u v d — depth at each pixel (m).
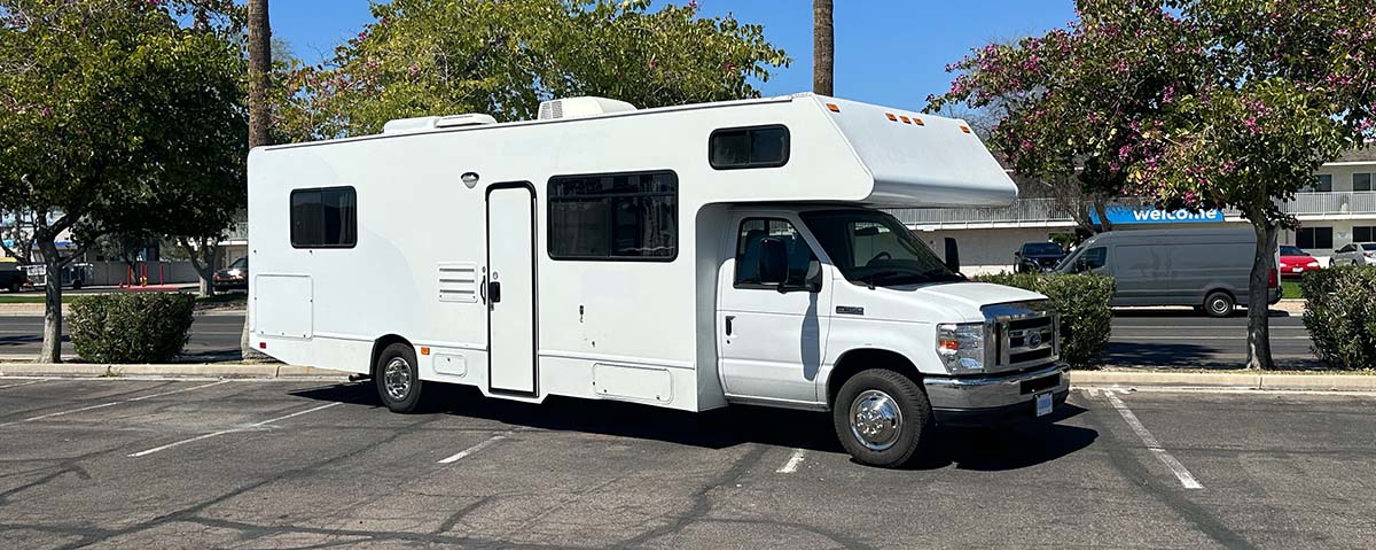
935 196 8.45
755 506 7.17
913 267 8.73
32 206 14.48
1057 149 12.57
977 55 13.12
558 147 9.29
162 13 14.43
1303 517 6.76
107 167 13.73
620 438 9.46
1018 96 13.83
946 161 8.80
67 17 13.23
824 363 8.23
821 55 13.65
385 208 10.55
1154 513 6.89
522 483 7.90
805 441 9.20
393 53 14.65
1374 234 45.69
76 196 14.13
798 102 8.05
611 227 9.00
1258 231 12.71
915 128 8.76
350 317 10.93
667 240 8.68
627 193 8.90
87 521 7.02
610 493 7.57
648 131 8.77
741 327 8.55
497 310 9.77
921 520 6.79
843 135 7.88
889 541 6.37
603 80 14.99
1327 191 45.50
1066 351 12.69
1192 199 11.16
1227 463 8.23
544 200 9.39
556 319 9.38
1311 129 10.39
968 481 7.75
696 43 15.75
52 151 13.19
